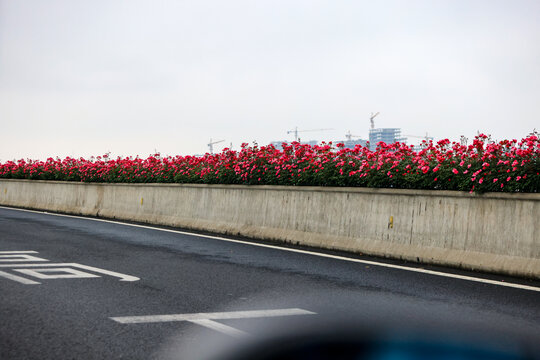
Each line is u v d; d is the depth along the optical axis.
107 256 9.79
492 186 9.00
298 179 12.73
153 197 17.05
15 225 14.98
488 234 8.85
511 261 8.42
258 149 14.66
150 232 14.12
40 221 16.48
